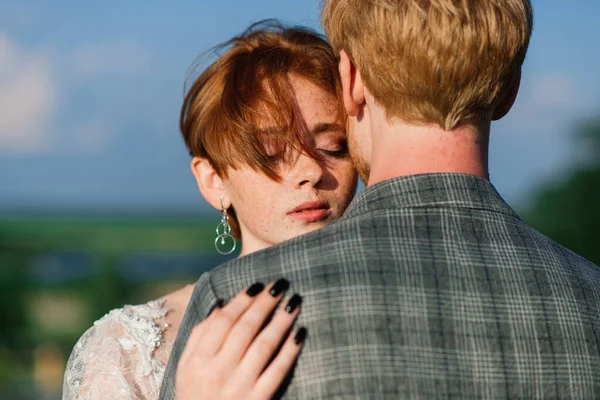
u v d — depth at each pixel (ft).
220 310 5.14
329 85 7.91
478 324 4.96
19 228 78.02
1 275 51.80
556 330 5.07
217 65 8.20
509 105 5.78
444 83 5.12
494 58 5.16
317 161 7.85
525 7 5.42
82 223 90.07
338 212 8.05
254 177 7.93
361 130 5.83
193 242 71.10
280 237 8.00
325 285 4.99
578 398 5.01
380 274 4.99
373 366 4.83
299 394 4.91
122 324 7.81
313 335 4.94
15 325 46.57
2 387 39.91
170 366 5.47
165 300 8.29
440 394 4.82
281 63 7.88
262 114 7.74
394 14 5.16
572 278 5.30
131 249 63.36
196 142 8.27
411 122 5.31
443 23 5.07
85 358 7.61
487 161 5.50
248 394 4.92
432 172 5.29
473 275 5.06
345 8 5.52
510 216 5.40
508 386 4.90
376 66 5.25
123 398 7.39
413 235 5.13
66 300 50.06
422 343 4.87
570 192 43.88
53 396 38.19
